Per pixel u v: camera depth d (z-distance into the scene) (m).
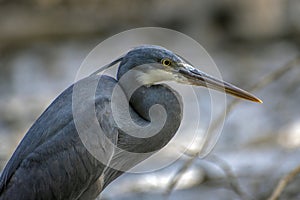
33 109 17.86
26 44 28.19
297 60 11.18
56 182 7.93
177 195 11.65
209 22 26.84
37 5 29.61
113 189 11.99
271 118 15.86
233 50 25.52
